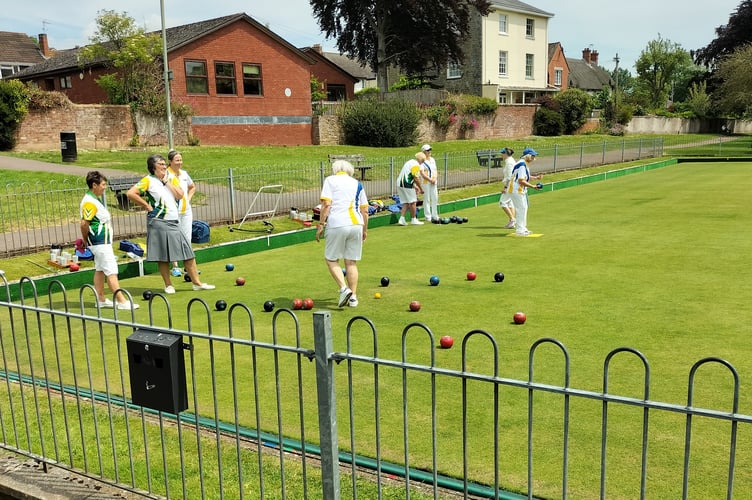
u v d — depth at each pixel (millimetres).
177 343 3447
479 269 9961
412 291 8609
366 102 34375
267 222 13742
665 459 3918
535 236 13008
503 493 3547
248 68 30828
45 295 9258
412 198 15227
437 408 4773
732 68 49281
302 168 19266
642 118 55656
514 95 50781
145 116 27500
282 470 3289
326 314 2973
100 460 3781
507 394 4977
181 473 3801
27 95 24062
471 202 18828
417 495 3568
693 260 10062
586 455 3994
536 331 6598
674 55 70562
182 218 9359
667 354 5766
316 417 4730
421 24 42375
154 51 27781
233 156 25031
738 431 4258
